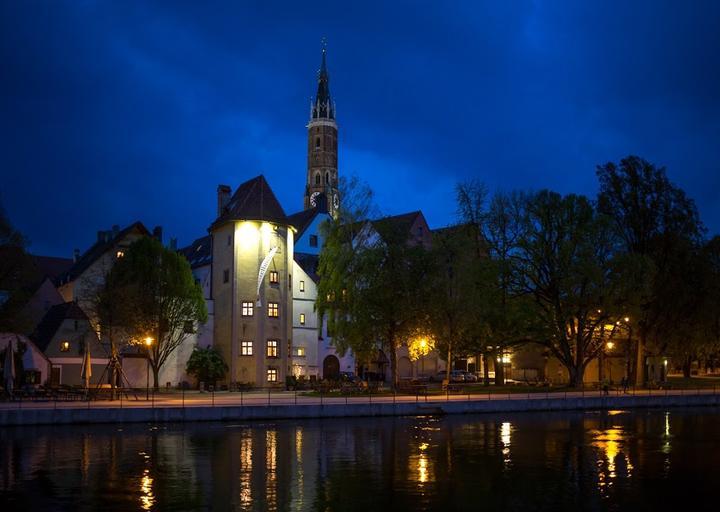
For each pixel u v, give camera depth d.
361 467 35.84
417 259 66.38
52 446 40.69
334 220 72.44
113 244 87.12
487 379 81.75
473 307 67.12
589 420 56.75
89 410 48.28
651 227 80.50
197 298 77.44
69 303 78.12
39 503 28.58
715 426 53.50
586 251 71.31
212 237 88.25
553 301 75.75
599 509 28.59
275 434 46.25
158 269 74.88
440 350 74.75
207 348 82.19
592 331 77.12
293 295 88.25
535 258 74.44
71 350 76.00
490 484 32.53
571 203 74.75
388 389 72.50
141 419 49.41
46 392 59.59
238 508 28.06
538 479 33.72
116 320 71.38
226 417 51.53
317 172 196.50
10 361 59.03
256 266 82.88
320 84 199.75
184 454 38.72
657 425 53.94
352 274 67.12
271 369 82.25
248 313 81.94
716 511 28.52
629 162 81.81
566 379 96.31
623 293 72.06
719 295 79.56
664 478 34.31
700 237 80.38
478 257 73.06
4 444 41.19
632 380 88.06
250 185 87.25
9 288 63.41
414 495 30.33
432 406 57.41
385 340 68.31
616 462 38.22
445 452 40.34
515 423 54.06
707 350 88.31
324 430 48.38
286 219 85.81
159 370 80.19
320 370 89.25
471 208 76.31
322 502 29.05
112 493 30.19
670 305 78.62
